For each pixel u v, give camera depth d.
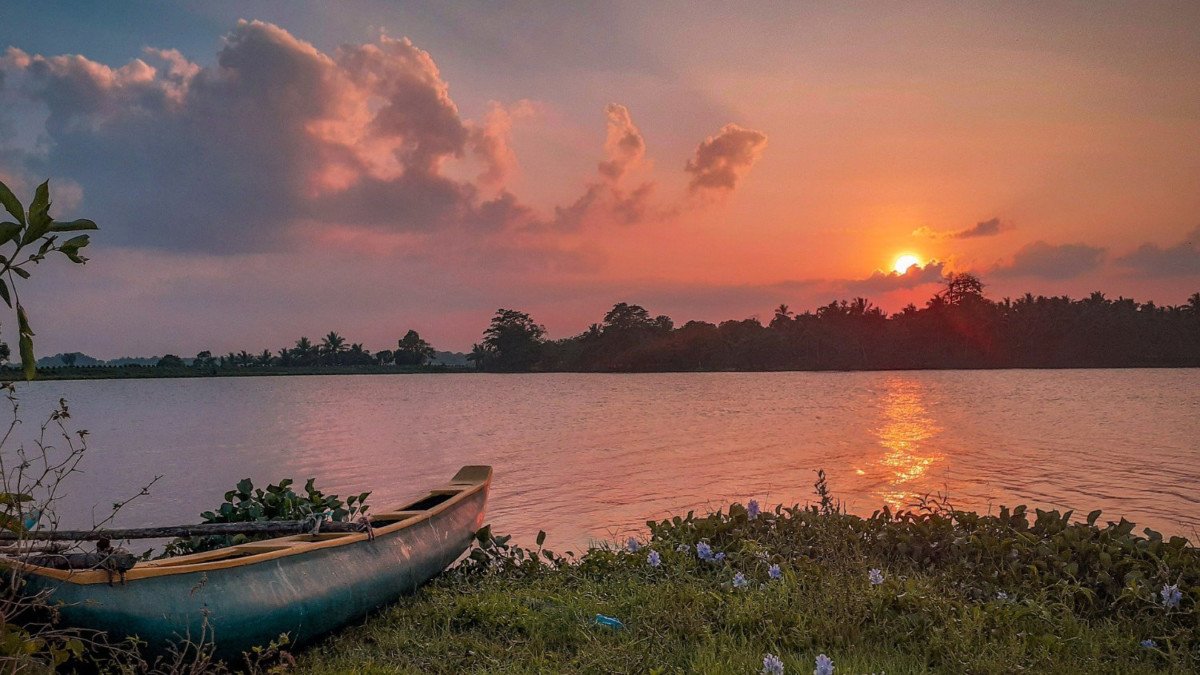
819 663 4.27
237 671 5.23
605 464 19.75
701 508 13.48
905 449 22.67
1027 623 5.65
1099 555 6.61
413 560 6.78
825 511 7.83
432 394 79.00
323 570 5.75
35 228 3.25
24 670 3.82
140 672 4.58
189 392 92.44
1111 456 20.48
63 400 4.38
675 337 197.00
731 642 5.36
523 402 58.25
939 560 7.30
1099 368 163.50
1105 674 4.92
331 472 19.08
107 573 4.47
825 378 119.19
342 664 5.32
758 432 29.19
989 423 32.53
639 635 5.55
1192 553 6.70
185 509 14.18
